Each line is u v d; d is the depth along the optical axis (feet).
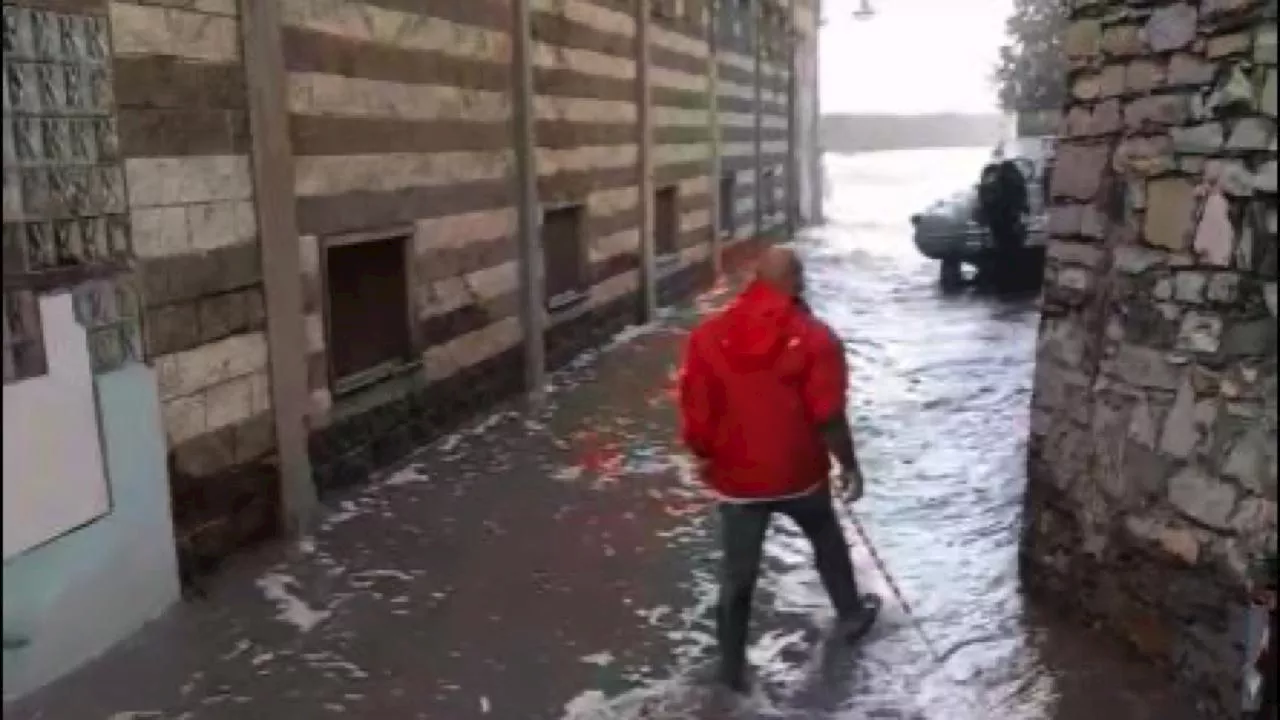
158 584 14.58
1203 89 11.19
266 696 12.48
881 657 13.07
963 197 50.83
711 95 50.47
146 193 14.53
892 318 40.57
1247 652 10.44
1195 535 11.42
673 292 45.21
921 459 21.81
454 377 24.75
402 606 15.07
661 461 22.40
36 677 12.44
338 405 19.86
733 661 12.44
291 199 17.78
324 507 19.19
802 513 12.87
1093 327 13.38
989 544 16.89
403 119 21.79
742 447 12.38
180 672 13.04
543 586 15.80
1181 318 11.61
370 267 21.70
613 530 18.19
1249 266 10.58
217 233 16.06
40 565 12.44
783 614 14.44
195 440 15.69
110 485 13.56
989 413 25.64
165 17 14.85
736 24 56.75
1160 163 11.96
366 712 12.10
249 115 16.70
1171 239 11.79
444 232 23.88
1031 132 85.30
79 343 13.00
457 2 24.11
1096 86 13.24
